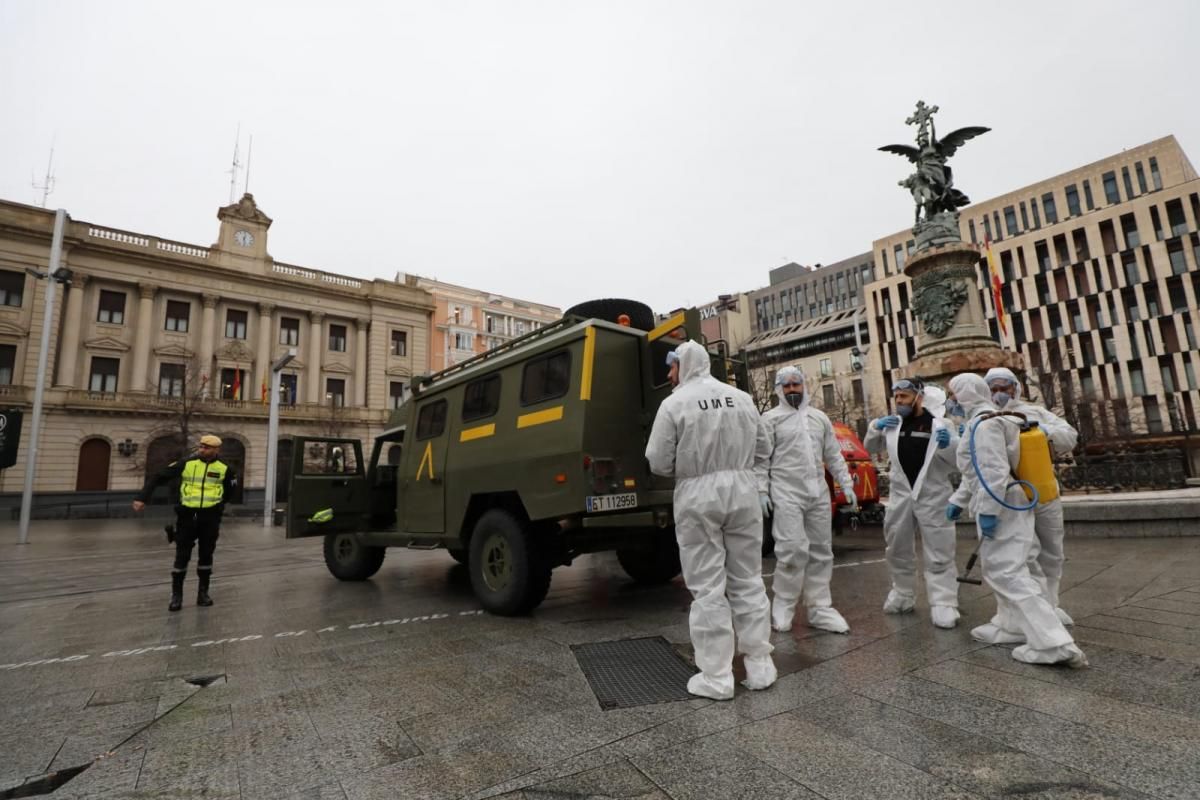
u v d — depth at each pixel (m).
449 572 8.73
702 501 3.24
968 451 3.86
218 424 35.81
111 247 34.25
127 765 2.54
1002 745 2.36
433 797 2.18
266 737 2.79
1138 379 46.72
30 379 31.08
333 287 41.75
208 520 6.39
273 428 24.80
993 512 3.63
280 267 40.47
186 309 37.00
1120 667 3.18
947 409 4.92
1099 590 5.13
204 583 6.39
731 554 3.37
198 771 2.46
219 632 5.07
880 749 2.38
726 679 3.07
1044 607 3.38
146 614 5.98
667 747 2.50
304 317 41.06
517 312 65.56
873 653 3.70
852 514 10.06
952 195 14.96
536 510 5.14
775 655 3.79
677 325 5.36
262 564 10.76
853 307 75.00
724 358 6.44
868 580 6.36
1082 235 50.50
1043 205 55.53
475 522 6.07
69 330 32.69
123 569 10.33
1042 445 3.82
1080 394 42.28
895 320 58.25
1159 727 2.44
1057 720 2.56
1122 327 47.59
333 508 7.48
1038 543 4.06
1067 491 14.80
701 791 2.12
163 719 3.06
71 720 3.08
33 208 32.25
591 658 3.88
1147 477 13.80
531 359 5.61
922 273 14.81
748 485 3.32
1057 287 51.50
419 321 45.34
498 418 5.79
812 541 4.52
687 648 4.03
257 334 39.09
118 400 33.22
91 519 27.72
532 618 5.24
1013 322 53.72
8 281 31.48
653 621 4.89
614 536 5.72
